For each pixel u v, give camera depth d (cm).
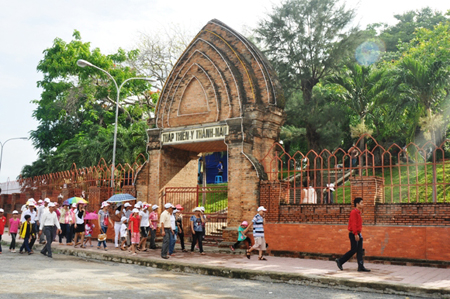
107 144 3100
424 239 1380
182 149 2156
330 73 3117
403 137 3300
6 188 3700
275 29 3138
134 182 2116
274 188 1702
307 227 1599
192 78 2020
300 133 3175
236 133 1814
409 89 2350
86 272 1237
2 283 1002
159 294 935
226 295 952
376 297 965
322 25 3061
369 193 1491
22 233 1659
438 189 2525
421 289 970
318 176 2969
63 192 2634
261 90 1914
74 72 4278
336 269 1268
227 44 1973
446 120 2317
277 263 1409
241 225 1669
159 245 1936
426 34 4059
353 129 3009
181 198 2119
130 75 4203
